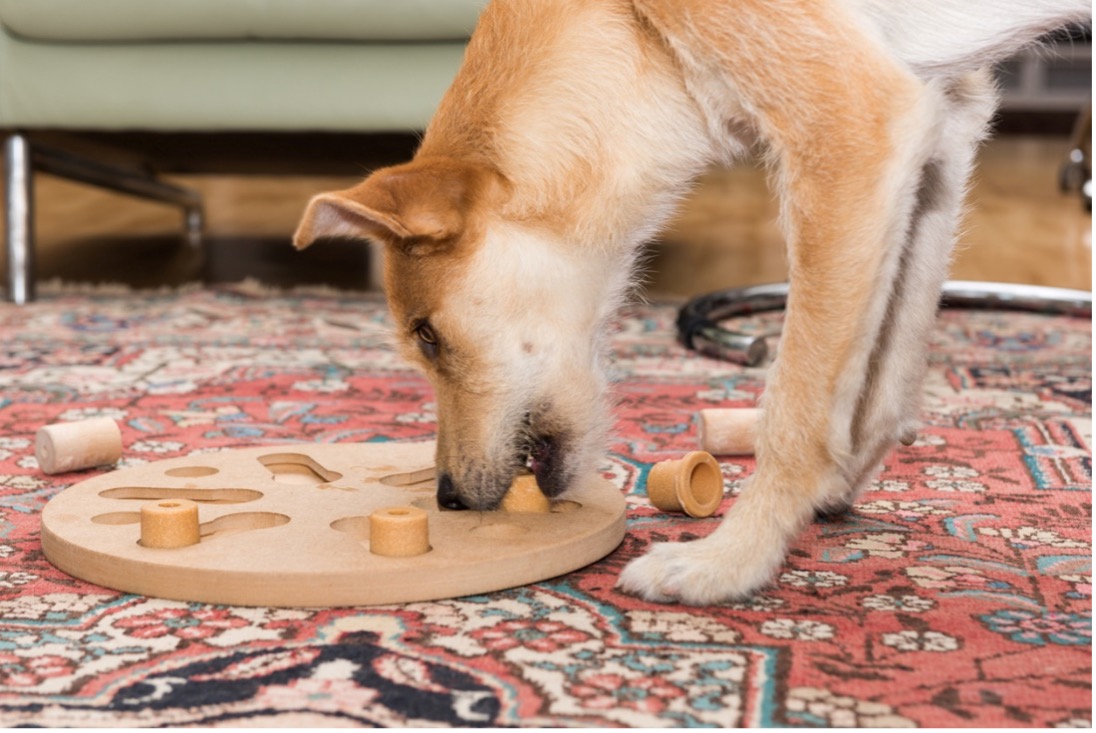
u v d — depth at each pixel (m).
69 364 2.99
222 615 1.45
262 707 1.20
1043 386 2.78
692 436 2.36
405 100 3.48
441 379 1.75
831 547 1.70
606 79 1.68
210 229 5.64
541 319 1.74
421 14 3.35
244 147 3.80
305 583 1.47
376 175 1.65
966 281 4.02
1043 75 9.37
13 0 3.46
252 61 3.51
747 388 2.76
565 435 1.77
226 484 1.86
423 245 1.68
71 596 1.52
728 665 1.30
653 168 1.71
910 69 1.69
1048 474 2.07
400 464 1.98
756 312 3.66
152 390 2.74
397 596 1.48
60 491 1.96
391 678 1.27
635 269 1.86
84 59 3.56
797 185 1.54
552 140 1.69
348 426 2.44
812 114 1.53
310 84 3.50
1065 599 1.50
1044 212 5.75
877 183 1.52
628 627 1.41
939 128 1.55
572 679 1.27
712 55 1.59
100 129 3.62
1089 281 4.16
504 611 1.47
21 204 3.79
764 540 1.53
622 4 1.69
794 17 1.54
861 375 1.54
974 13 1.70
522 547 1.57
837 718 1.18
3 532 1.78
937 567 1.62
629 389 2.75
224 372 2.94
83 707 1.21
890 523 1.81
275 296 4.02
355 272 4.60
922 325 1.78
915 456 2.20
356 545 1.57
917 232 1.77
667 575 1.50
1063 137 9.36
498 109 1.70
